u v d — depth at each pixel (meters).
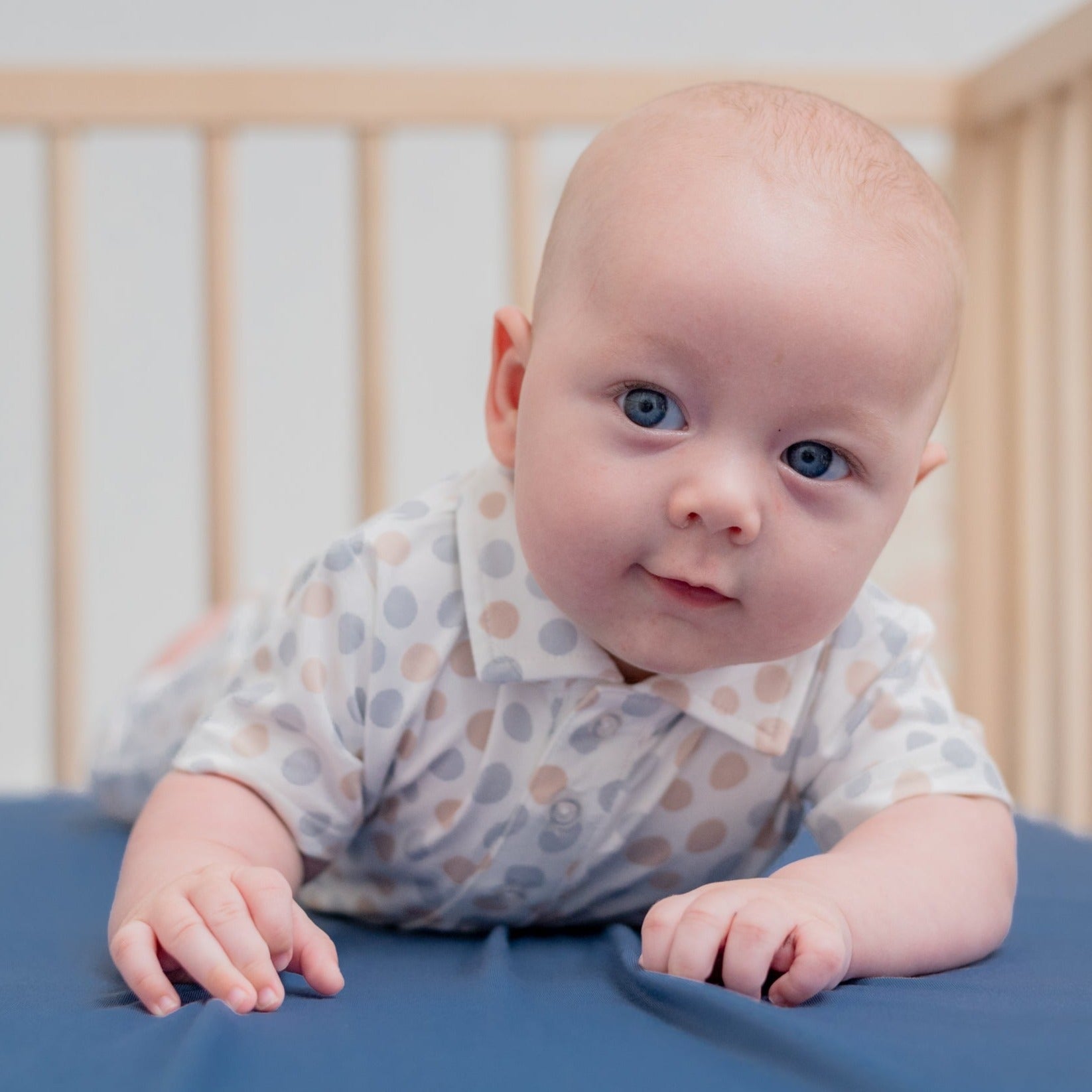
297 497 1.92
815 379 0.65
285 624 0.82
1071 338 1.54
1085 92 1.46
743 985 0.61
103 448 1.88
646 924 0.65
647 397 0.67
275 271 1.91
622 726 0.78
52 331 1.62
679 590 0.68
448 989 0.66
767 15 2.05
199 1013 0.58
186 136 1.88
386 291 1.64
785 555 0.67
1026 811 1.61
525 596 0.79
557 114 1.63
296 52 1.99
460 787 0.81
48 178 1.62
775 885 0.67
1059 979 0.70
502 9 2.02
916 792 0.79
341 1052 0.54
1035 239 1.62
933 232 0.71
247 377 1.91
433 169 1.93
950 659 2.04
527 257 1.64
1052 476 1.55
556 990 0.66
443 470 1.93
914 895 0.71
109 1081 0.51
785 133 0.71
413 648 0.80
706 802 0.82
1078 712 1.53
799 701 0.81
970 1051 0.53
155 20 1.97
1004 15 2.07
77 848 1.12
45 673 1.91
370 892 0.88
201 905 0.63
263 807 0.77
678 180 0.69
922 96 1.66
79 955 0.75
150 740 1.22
